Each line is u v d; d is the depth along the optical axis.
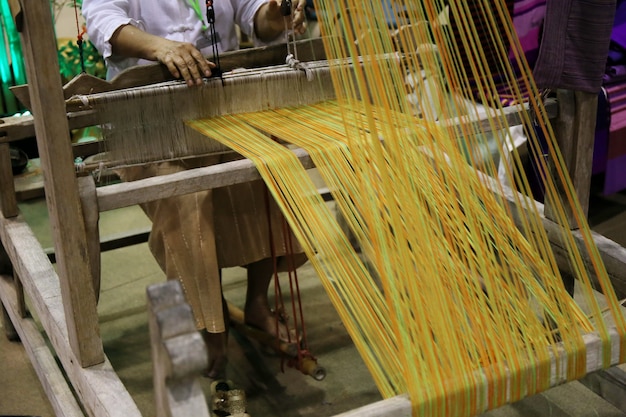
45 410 2.06
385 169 1.33
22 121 2.01
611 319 1.35
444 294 1.29
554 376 1.23
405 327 1.23
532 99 1.50
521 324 1.28
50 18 1.24
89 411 1.47
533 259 1.44
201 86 1.74
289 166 1.50
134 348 2.31
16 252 1.93
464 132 1.53
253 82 1.80
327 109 1.83
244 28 2.22
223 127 1.72
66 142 1.31
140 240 2.50
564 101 1.80
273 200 2.00
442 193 1.48
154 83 1.78
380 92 1.42
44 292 1.73
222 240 1.98
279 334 2.16
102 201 1.40
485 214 1.47
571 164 1.85
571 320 1.32
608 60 2.71
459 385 1.15
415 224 1.39
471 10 2.46
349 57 1.88
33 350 2.02
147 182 1.44
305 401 2.02
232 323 2.25
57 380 1.90
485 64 1.48
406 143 1.53
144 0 2.04
